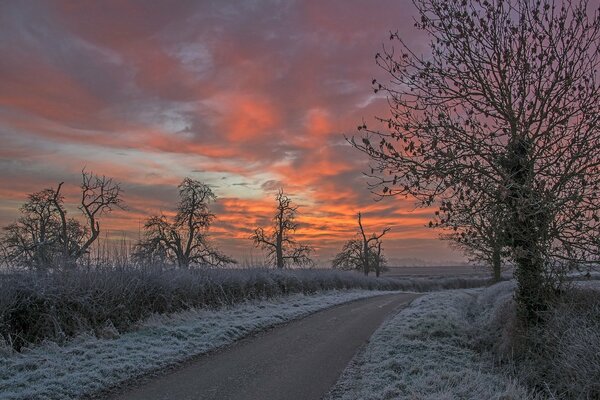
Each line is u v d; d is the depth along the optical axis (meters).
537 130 10.05
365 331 13.95
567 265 10.07
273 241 52.59
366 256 65.00
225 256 40.62
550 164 9.95
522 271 10.98
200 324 13.34
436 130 10.12
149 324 12.66
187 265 19.45
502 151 10.22
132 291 13.19
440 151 9.90
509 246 10.35
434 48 10.41
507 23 9.88
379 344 11.66
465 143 10.20
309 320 16.39
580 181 9.50
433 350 11.06
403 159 9.91
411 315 16.14
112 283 12.90
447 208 9.96
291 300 21.91
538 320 10.75
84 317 11.61
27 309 10.87
